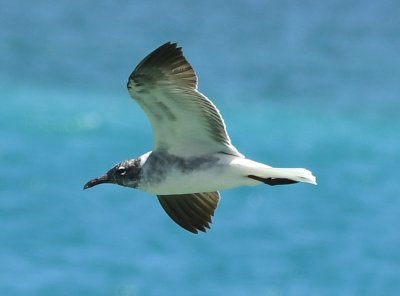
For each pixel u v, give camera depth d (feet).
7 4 197.16
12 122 114.52
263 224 83.10
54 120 115.34
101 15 195.21
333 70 152.76
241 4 218.18
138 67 33.50
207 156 35.63
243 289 69.51
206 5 214.07
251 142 112.06
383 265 74.79
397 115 125.59
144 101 34.71
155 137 35.91
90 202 87.51
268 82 142.10
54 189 91.30
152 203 86.33
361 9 216.74
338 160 105.81
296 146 111.04
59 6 200.03
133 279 70.08
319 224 84.02
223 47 170.50
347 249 77.56
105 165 101.76
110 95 130.41
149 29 185.37
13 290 67.67
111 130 113.19
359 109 128.16
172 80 33.91
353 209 88.74
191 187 35.99
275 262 74.49
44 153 103.81
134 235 78.54
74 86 134.72
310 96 135.13
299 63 157.17
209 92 135.33
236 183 35.45
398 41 183.83
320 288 70.38
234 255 75.51
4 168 97.50
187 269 72.28
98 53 159.22
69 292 67.77
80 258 73.82
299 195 92.02
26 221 81.82
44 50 157.28
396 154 108.06
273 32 187.73
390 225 84.33
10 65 145.69
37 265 72.13
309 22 200.54
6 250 74.69
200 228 38.17
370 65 157.58
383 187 96.17
